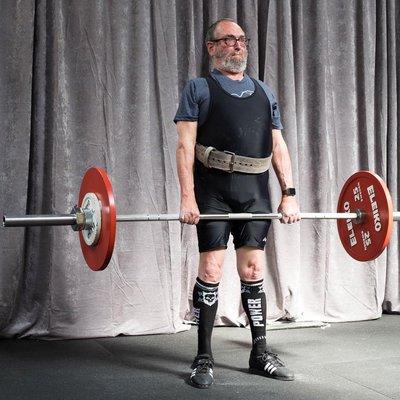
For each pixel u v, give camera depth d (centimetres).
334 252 357
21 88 297
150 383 228
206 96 232
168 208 323
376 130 375
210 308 236
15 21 298
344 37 364
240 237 238
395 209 378
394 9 380
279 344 294
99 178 213
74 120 306
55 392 217
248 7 341
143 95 317
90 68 308
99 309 309
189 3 331
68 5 307
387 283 377
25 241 305
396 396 213
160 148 325
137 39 317
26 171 298
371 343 296
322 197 353
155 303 319
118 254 316
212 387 223
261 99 239
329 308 355
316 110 355
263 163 237
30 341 298
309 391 218
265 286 344
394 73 379
